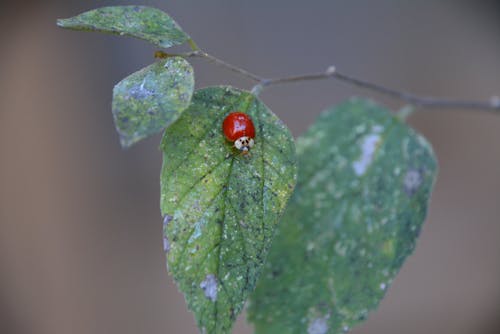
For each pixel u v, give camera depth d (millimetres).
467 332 392
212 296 222
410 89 423
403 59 430
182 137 227
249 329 394
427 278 409
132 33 227
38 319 424
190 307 221
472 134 429
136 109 218
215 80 427
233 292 223
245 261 224
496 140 425
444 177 427
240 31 439
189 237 223
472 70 419
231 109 232
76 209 439
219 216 225
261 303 254
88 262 432
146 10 231
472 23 428
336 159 267
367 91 427
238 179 227
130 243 436
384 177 263
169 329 416
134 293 425
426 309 402
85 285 428
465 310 398
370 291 252
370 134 268
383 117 270
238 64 433
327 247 258
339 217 260
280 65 435
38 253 433
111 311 421
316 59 437
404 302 405
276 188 228
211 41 435
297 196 263
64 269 430
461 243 413
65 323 421
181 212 224
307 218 260
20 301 429
